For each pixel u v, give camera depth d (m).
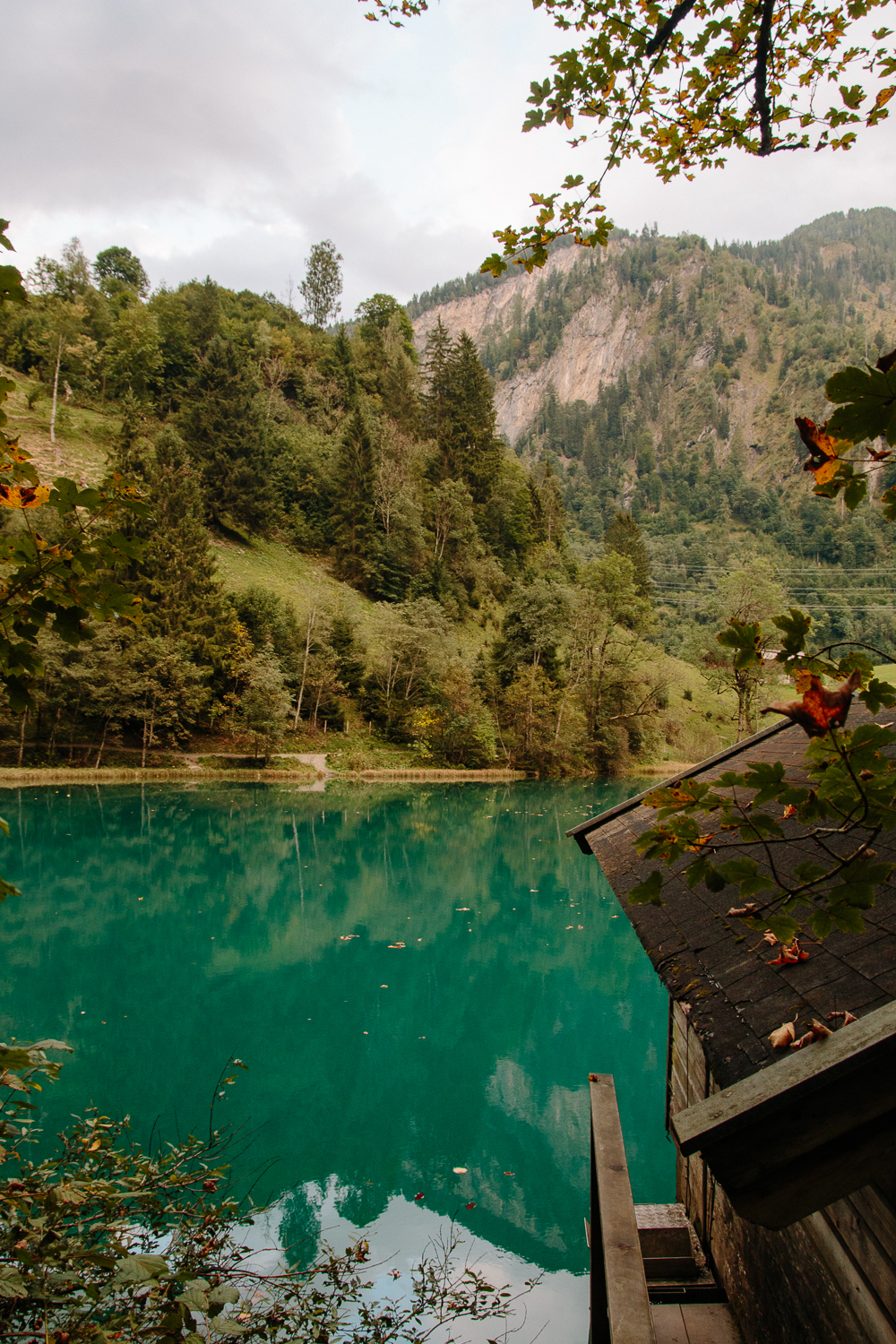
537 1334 4.46
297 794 32.06
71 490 1.67
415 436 79.38
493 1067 8.91
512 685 47.38
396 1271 5.08
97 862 18.84
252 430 57.47
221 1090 8.10
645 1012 10.65
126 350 64.81
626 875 4.38
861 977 2.12
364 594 57.97
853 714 4.50
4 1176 5.70
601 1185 3.01
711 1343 3.34
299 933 14.01
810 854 3.16
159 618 38.16
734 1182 1.33
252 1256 5.14
